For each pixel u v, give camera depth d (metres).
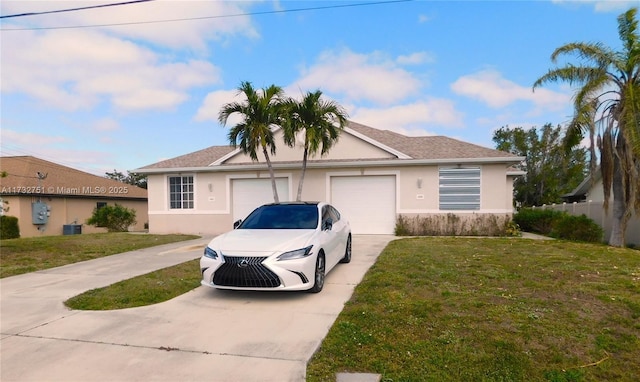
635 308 4.96
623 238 11.76
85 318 5.19
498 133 39.16
